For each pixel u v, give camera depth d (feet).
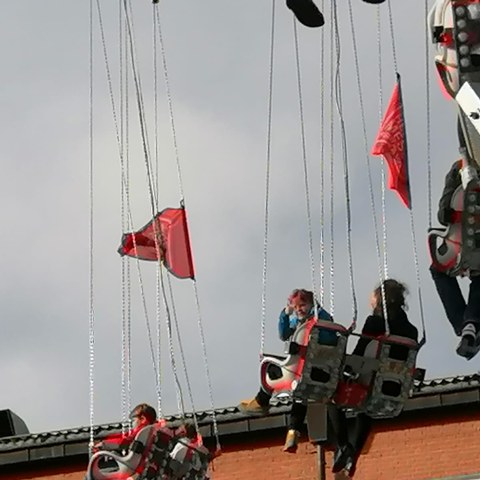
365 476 119.24
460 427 119.34
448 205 81.51
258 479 120.26
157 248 95.35
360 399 86.58
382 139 88.38
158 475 93.15
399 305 86.22
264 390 87.86
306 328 85.81
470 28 78.69
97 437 124.57
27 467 125.18
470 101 78.07
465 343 82.33
